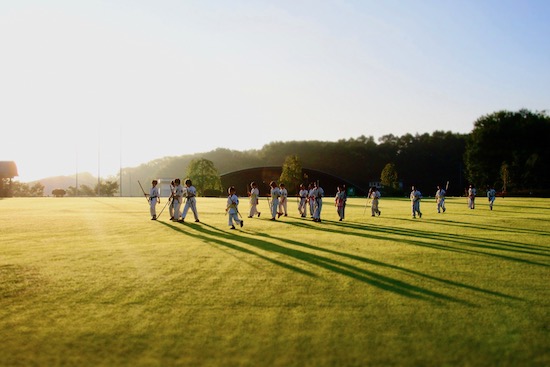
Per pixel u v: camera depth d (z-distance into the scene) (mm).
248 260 9664
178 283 7559
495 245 12219
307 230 16000
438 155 136125
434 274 8320
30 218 21016
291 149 151500
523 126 84188
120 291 7031
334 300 6566
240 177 112250
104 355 4613
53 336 5125
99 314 5891
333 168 139500
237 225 17766
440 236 14305
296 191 90562
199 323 5555
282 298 6668
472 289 7215
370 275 8203
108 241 12758
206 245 11945
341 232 15344
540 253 10844
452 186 129000
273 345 4863
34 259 9719
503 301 6531
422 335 5160
